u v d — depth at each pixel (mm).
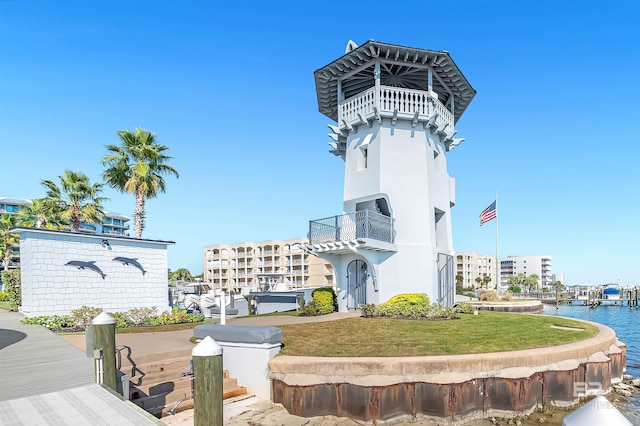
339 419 8727
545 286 134000
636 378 14125
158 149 29438
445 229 22312
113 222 100250
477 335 12039
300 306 24438
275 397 9219
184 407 8117
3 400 6145
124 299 17828
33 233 15453
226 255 102312
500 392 9344
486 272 127125
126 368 8734
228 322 16266
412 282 19281
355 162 21516
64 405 5945
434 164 22375
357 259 20203
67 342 10805
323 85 22859
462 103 24547
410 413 8859
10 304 21266
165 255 19594
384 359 9172
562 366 10234
